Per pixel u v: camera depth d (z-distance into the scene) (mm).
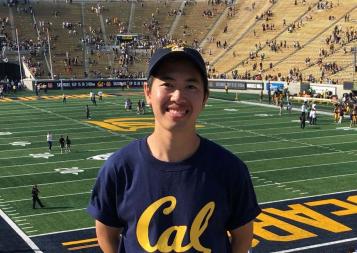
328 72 59125
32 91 66562
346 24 66500
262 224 18219
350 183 23656
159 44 78250
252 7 80500
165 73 3146
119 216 3336
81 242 16781
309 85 56344
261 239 16828
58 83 67812
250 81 63094
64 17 80875
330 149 31297
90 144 33656
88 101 56469
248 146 32562
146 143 3326
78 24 80375
